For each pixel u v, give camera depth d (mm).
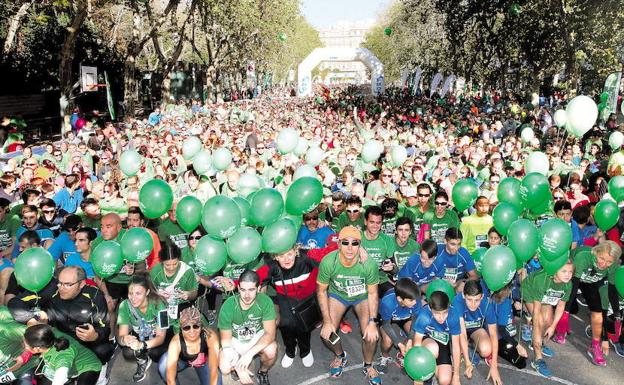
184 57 57281
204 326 5227
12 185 8867
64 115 21031
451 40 42688
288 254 5816
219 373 5355
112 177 10812
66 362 4902
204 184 9250
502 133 20406
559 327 6805
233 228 5695
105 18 37125
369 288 6004
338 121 25000
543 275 6031
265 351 5617
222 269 6711
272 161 11383
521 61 42062
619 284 5887
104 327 5309
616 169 9656
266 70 67625
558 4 21656
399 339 6184
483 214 7598
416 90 53438
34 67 29969
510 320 6051
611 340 6660
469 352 6391
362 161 11914
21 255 5363
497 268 5504
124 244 5910
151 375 6051
